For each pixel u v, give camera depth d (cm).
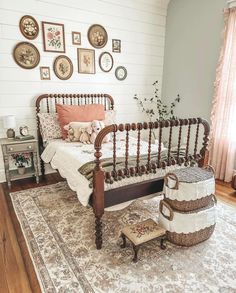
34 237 195
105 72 358
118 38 358
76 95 333
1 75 283
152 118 430
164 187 188
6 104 293
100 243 180
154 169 199
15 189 288
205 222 182
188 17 352
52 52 309
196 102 360
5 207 246
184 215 175
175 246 185
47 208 242
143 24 375
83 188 183
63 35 311
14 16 276
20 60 289
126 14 355
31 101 309
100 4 329
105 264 166
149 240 168
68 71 325
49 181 314
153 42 392
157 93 423
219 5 306
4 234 200
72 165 215
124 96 388
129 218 226
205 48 334
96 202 170
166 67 407
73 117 298
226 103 300
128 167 190
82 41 328
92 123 273
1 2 266
